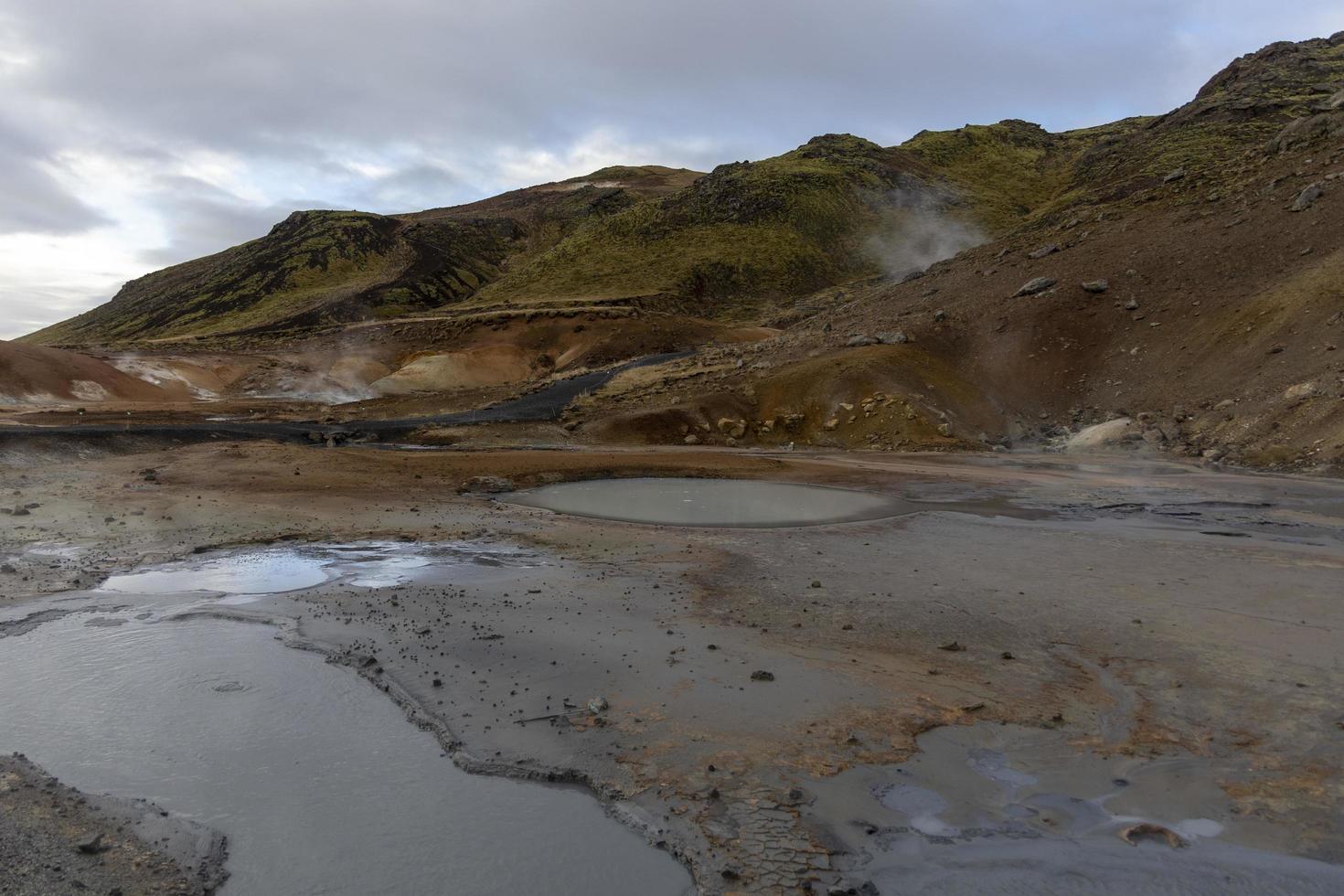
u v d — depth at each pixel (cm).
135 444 3459
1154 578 1719
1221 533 2238
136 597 1512
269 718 1009
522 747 932
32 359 6556
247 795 830
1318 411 3612
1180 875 705
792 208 14562
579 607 1471
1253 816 798
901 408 4784
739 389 5288
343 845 749
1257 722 1000
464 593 1555
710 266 13012
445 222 18900
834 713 1022
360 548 1981
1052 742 952
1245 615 1438
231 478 2861
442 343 9269
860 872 709
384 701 1062
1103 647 1275
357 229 16612
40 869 674
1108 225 6525
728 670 1164
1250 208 5575
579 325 9256
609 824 793
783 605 1505
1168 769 891
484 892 686
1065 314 5462
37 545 1872
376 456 3512
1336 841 753
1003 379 5250
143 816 775
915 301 6656
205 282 15975
